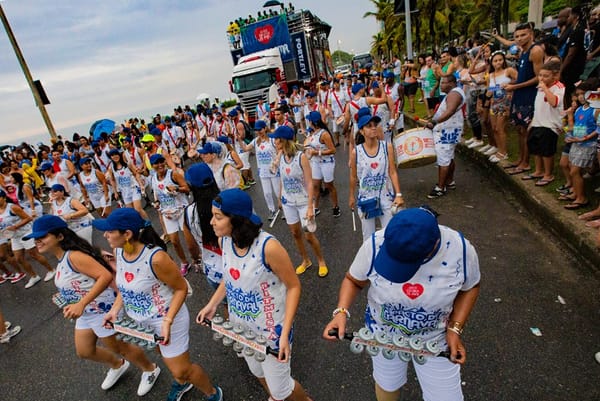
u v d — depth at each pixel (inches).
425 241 60.1
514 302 135.9
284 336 84.7
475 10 1293.1
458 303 75.4
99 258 111.9
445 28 1366.9
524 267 154.0
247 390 121.6
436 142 230.4
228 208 80.0
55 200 222.2
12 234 229.3
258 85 675.4
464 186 251.4
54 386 144.2
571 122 175.0
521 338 120.0
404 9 572.4
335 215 247.1
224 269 90.2
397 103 316.8
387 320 78.1
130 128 620.4
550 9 1048.2
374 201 147.8
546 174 200.7
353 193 167.2
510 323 126.9
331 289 167.3
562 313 126.3
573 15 255.1
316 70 784.9
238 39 779.4
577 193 169.3
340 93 452.1
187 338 106.5
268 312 89.4
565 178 202.1
